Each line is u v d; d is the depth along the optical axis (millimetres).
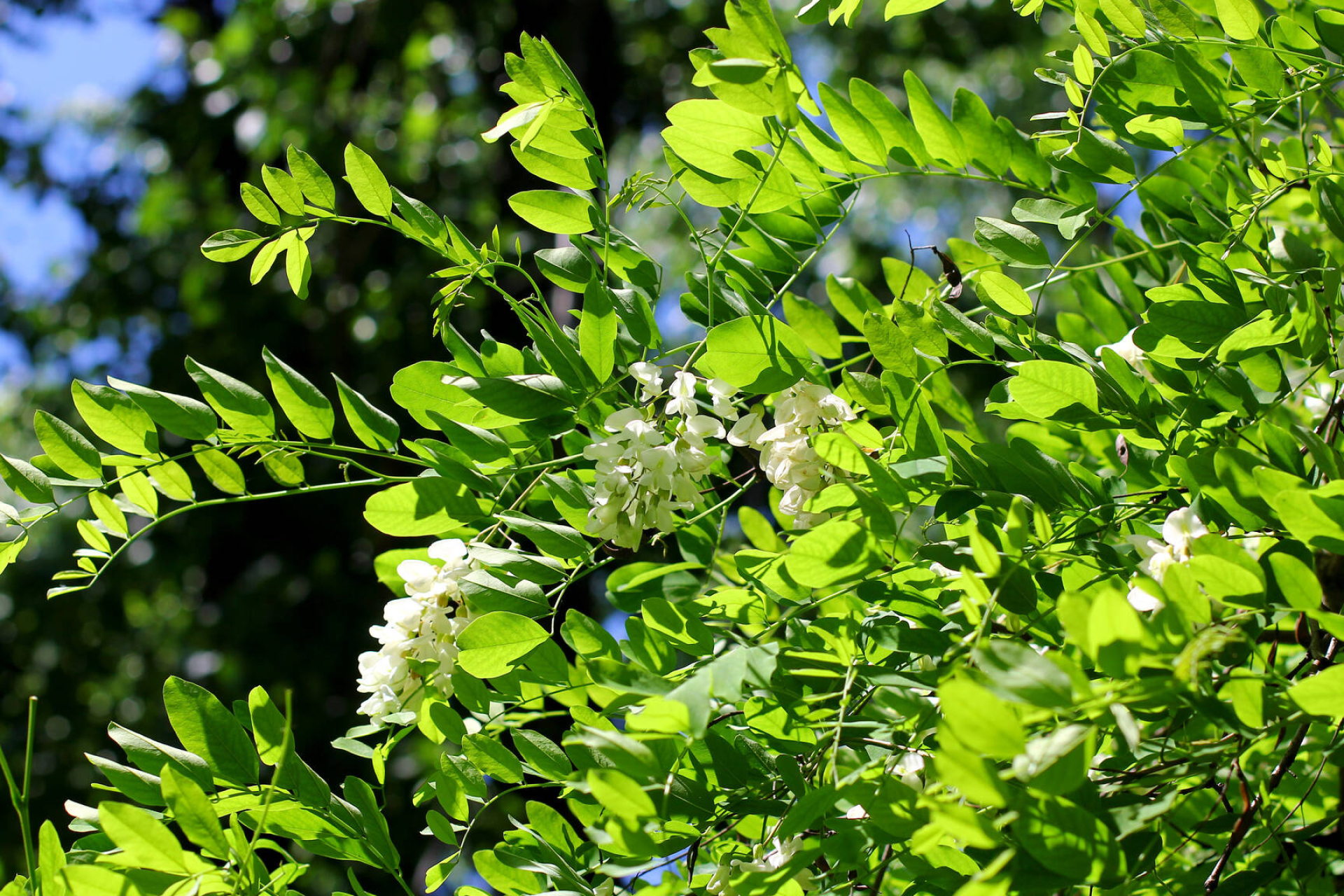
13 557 3291
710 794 3254
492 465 3322
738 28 3215
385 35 9219
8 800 9422
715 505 3357
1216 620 3150
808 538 3168
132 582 9250
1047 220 3326
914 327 3260
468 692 3285
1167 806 3127
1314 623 3207
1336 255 3371
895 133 3297
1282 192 3326
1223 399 3283
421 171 8656
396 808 7152
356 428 3318
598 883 3324
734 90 3213
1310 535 3129
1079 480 3299
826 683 3246
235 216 9242
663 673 3236
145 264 9883
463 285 3324
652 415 3307
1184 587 3119
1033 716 3066
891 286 3402
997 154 3305
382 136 8844
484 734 3307
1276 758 3188
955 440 3264
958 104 3297
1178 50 3299
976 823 3066
